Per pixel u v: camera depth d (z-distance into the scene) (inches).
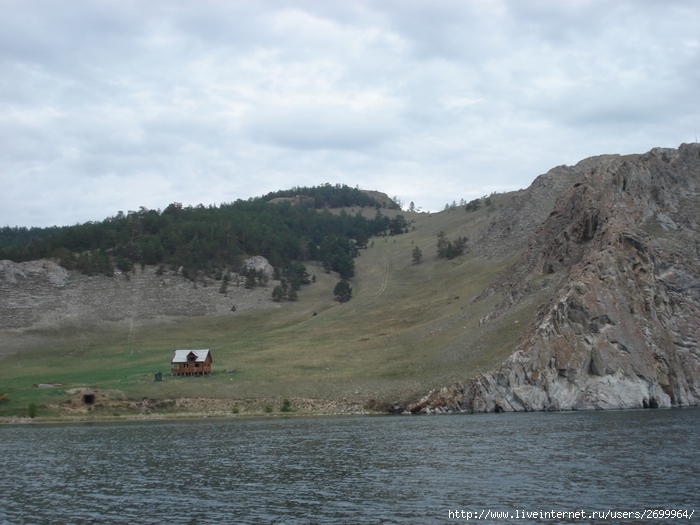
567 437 2672.2
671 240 4970.5
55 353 7190.0
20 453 2672.2
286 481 1983.3
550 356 4173.2
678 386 4104.3
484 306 6289.4
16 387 5034.5
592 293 4284.0
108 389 4859.7
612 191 5679.1
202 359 5605.3
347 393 4832.7
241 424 3799.2
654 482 1795.0
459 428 3179.1
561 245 5861.2
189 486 1940.2
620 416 3459.6
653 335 4224.9
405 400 4498.0
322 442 2837.1
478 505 1609.3
